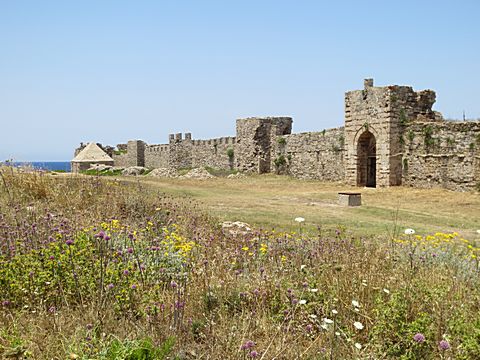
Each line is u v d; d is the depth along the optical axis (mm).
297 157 43438
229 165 52406
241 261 9031
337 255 8836
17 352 4797
